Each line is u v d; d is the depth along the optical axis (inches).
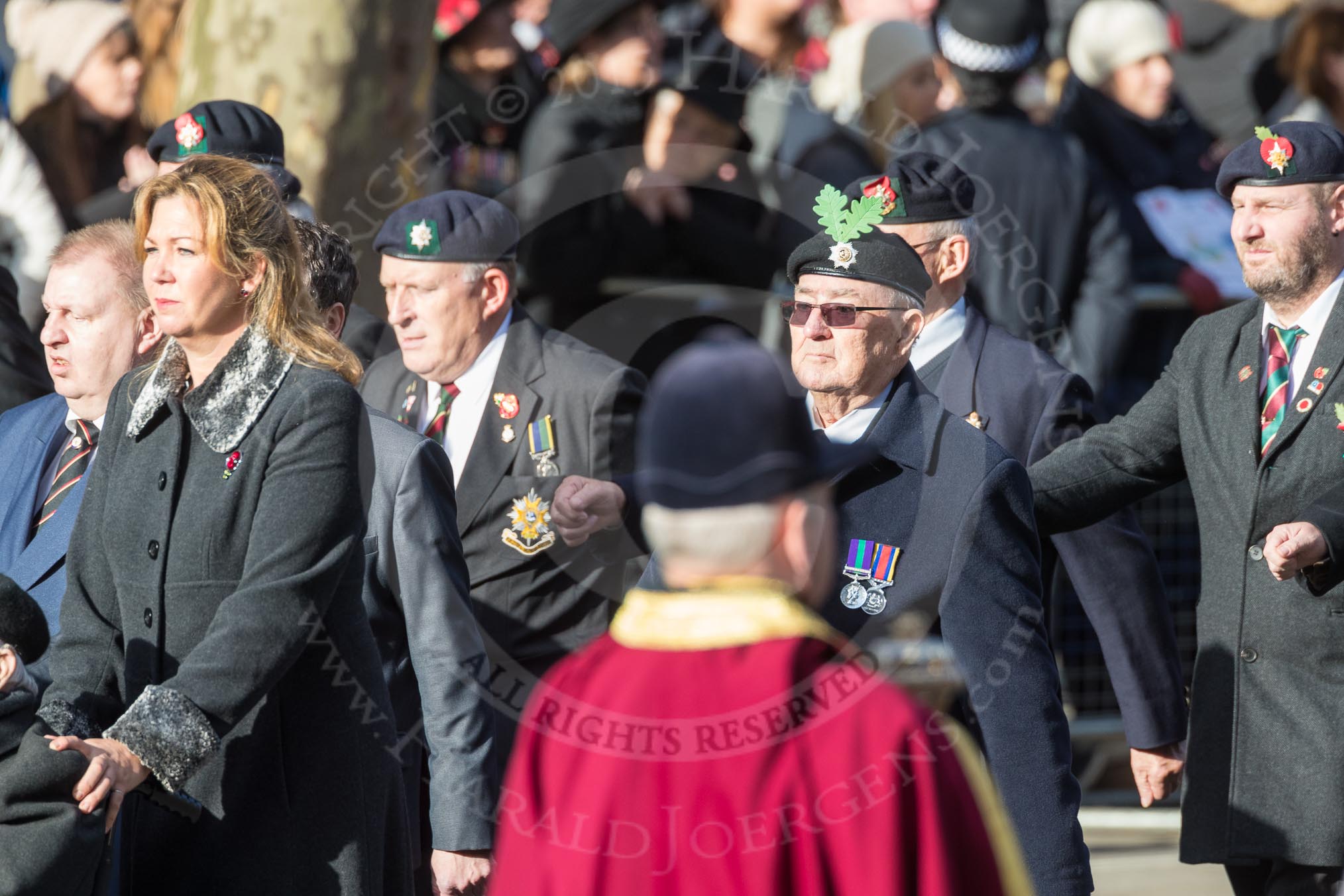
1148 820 804.0
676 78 738.8
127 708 404.5
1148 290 823.7
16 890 361.1
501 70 781.9
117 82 816.3
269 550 393.1
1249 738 520.7
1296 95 963.3
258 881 402.0
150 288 404.5
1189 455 536.4
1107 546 552.7
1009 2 725.9
